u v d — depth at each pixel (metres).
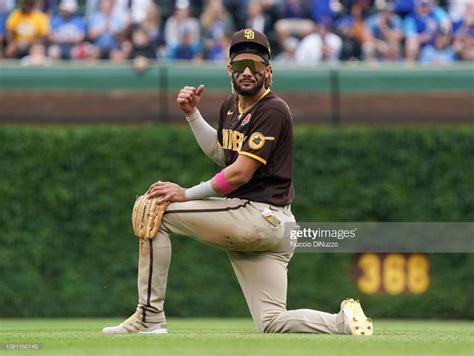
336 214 51.38
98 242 50.94
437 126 52.22
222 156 27.12
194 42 59.94
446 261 51.38
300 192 51.34
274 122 24.92
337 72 54.19
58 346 21.17
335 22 61.47
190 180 51.16
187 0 62.31
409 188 51.66
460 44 61.62
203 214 24.81
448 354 19.67
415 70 54.31
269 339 22.36
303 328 25.03
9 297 50.47
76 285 50.72
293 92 54.06
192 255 50.78
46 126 52.56
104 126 51.81
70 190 51.12
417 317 51.12
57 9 60.44
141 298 25.09
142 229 24.81
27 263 50.78
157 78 53.88
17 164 51.12
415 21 61.53
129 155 51.31
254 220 24.92
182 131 51.47
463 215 51.56
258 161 24.72
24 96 53.56
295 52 60.28
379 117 54.12
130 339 22.58
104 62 58.00
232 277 50.84
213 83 53.75
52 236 50.91
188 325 39.22
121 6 60.56
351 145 51.66
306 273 50.81
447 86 54.19
